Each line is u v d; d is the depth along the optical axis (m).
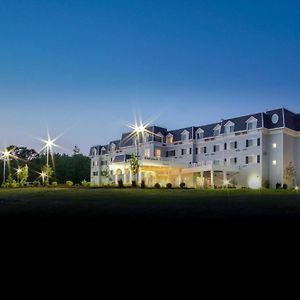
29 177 97.69
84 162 104.69
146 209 18.41
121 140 79.81
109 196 28.81
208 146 65.50
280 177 55.81
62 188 46.22
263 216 15.41
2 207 20.98
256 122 58.00
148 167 57.53
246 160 58.59
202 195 29.67
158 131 72.88
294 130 58.28
